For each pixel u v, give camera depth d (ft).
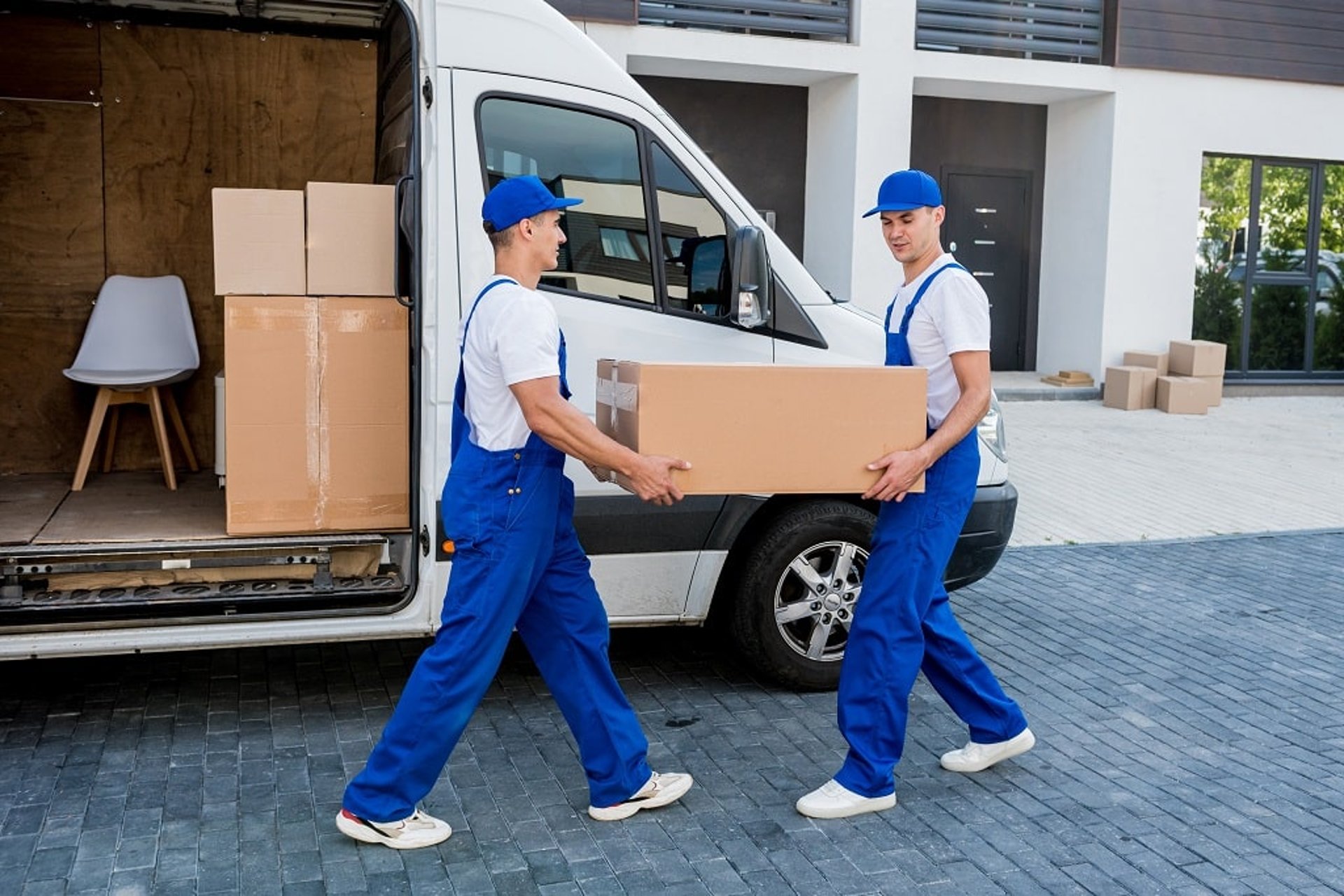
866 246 41.50
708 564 15.43
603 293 14.94
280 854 11.55
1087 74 43.19
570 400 14.70
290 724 14.66
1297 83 45.65
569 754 14.01
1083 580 22.43
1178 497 29.71
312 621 14.14
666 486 11.32
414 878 11.16
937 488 12.35
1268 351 47.50
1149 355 43.24
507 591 11.33
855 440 11.81
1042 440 36.68
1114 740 14.79
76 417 20.12
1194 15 43.96
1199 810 12.87
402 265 14.40
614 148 15.03
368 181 20.81
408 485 15.12
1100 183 44.50
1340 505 29.22
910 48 41.16
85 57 19.67
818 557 15.98
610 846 11.85
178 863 11.33
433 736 11.49
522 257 11.35
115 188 20.03
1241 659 17.92
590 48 15.05
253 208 14.52
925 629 13.37
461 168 14.29
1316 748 14.62
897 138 41.39
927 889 11.14
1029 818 12.61
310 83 20.49
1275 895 11.13
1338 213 47.50
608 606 15.24
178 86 20.08
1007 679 16.93
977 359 12.17
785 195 44.14
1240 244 46.68
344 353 14.87
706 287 15.43
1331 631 19.39
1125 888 11.21
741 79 42.01
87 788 12.84
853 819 12.52
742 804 12.82
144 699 15.40
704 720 15.08
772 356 15.53
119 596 14.10
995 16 43.01
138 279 20.13
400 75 16.92
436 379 14.12
